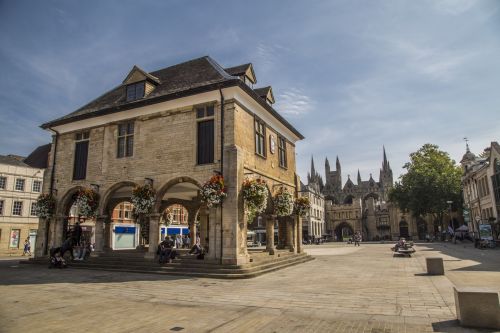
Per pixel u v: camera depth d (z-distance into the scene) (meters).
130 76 18.23
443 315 6.57
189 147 15.70
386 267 15.31
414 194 48.28
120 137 17.92
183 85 17.17
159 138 16.58
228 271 12.78
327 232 84.81
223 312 7.15
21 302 8.22
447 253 22.95
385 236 78.44
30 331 5.84
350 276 12.44
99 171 18.08
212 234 14.16
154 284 11.09
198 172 15.22
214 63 19.03
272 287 10.29
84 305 7.88
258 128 17.80
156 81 18.47
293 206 20.08
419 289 9.36
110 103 19.28
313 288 9.95
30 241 37.06
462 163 50.06
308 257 20.22
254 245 48.94
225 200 14.15
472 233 43.66
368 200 83.44
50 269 15.73
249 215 14.71
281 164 21.03
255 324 6.24
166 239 15.02
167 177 15.97
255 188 14.16
